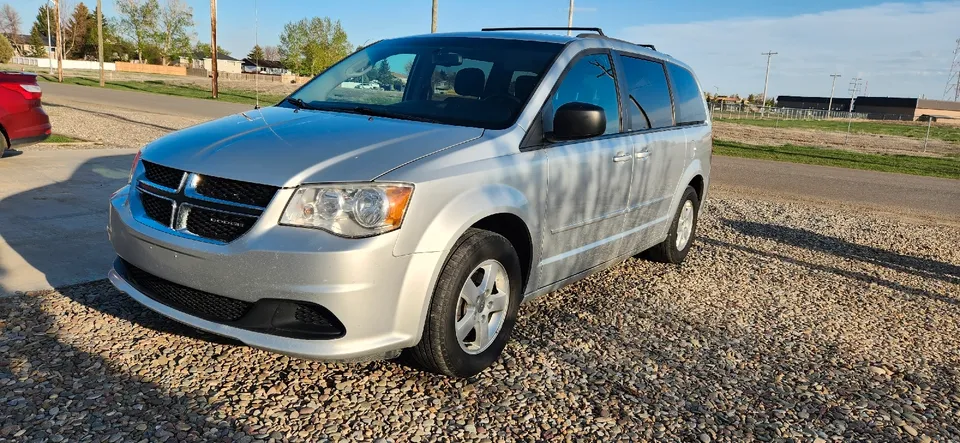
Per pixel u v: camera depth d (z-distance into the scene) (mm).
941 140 41562
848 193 12430
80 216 5934
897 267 6691
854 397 3570
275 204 2820
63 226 5578
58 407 2844
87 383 3059
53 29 104000
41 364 3201
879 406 3486
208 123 3699
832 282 5910
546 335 4074
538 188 3572
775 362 3963
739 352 4070
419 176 2961
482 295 3338
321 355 2830
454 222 3039
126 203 3328
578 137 3588
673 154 5176
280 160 2973
